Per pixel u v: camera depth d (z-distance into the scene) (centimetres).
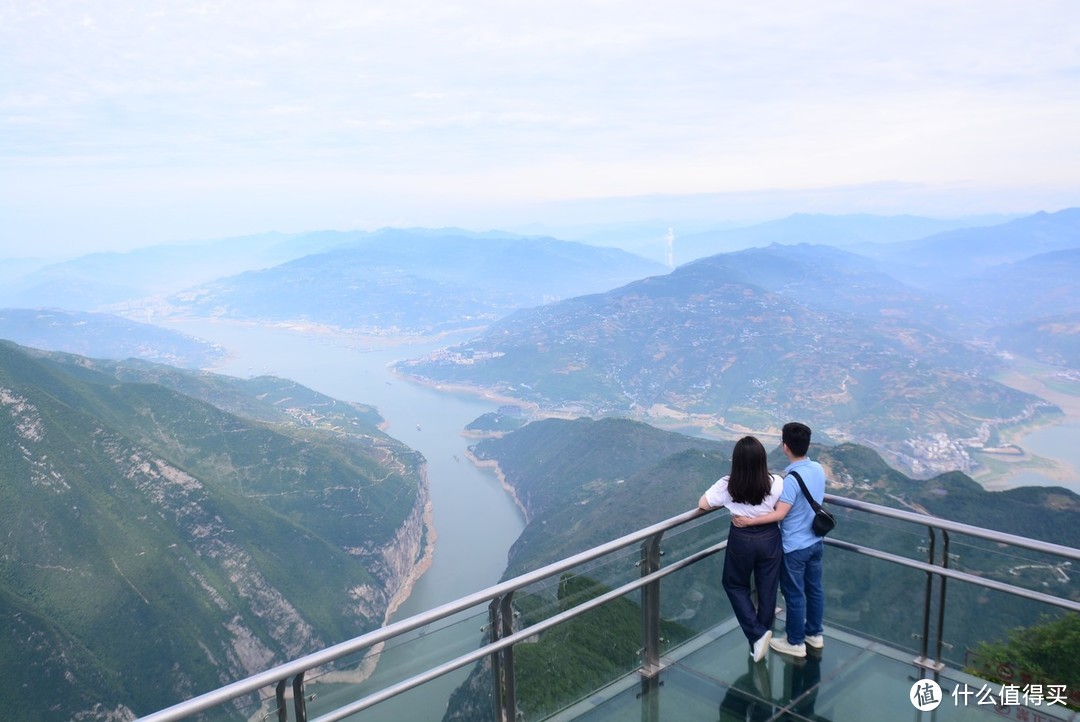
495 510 17050
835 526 598
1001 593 501
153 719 321
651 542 545
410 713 394
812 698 524
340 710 374
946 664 535
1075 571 469
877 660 560
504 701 446
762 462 528
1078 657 464
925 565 542
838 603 598
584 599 498
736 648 590
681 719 501
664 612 554
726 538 611
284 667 360
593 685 495
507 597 454
